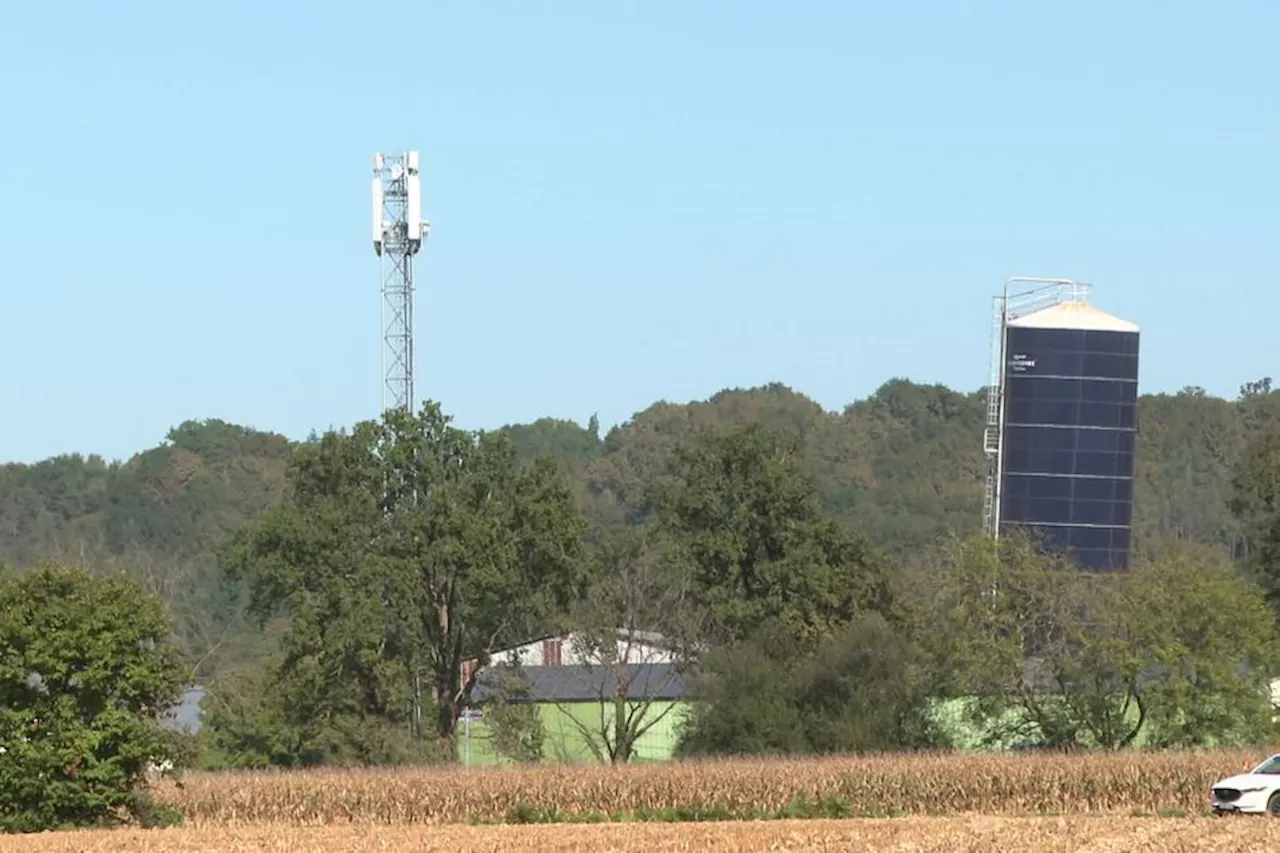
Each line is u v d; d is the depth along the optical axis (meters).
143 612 189.50
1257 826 171.38
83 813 189.62
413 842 170.25
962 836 167.00
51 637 183.38
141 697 189.50
